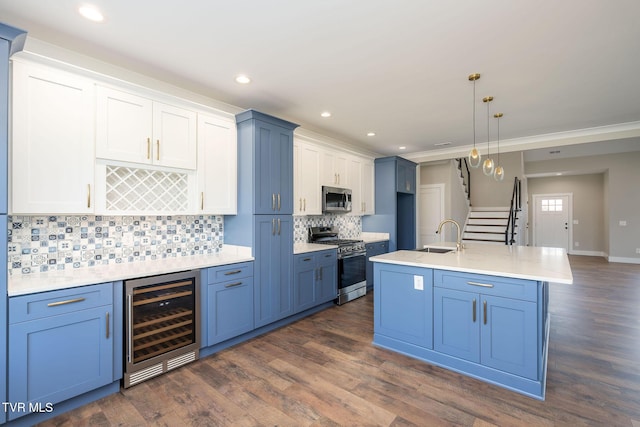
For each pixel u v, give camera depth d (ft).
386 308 9.64
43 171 6.70
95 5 5.98
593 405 6.70
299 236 14.87
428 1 5.98
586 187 29.68
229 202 10.58
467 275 8.04
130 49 7.65
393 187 18.31
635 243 24.62
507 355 7.44
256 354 9.26
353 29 6.88
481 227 25.80
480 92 10.40
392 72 8.96
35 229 7.42
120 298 7.24
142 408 6.67
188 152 9.38
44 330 6.15
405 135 15.88
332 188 15.06
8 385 5.75
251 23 6.64
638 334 10.50
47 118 6.75
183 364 8.46
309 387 7.47
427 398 7.02
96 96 7.51
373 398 7.03
